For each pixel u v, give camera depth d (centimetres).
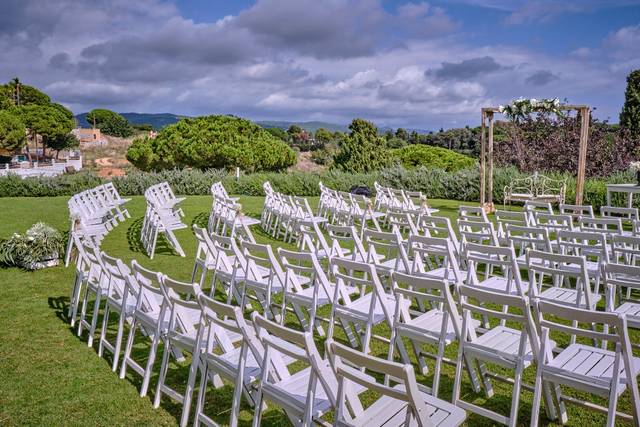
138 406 375
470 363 369
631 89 2214
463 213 846
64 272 759
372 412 271
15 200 1639
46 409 368
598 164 1867
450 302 349
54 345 488
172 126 3081
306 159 4828
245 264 553
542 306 300
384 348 478
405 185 1886
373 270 399
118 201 1248
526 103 1272
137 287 482
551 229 711
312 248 667
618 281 423
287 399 287
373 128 2812
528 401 374
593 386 290
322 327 532
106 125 8862
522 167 1959
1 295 645
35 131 5453
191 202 1605
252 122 3219
